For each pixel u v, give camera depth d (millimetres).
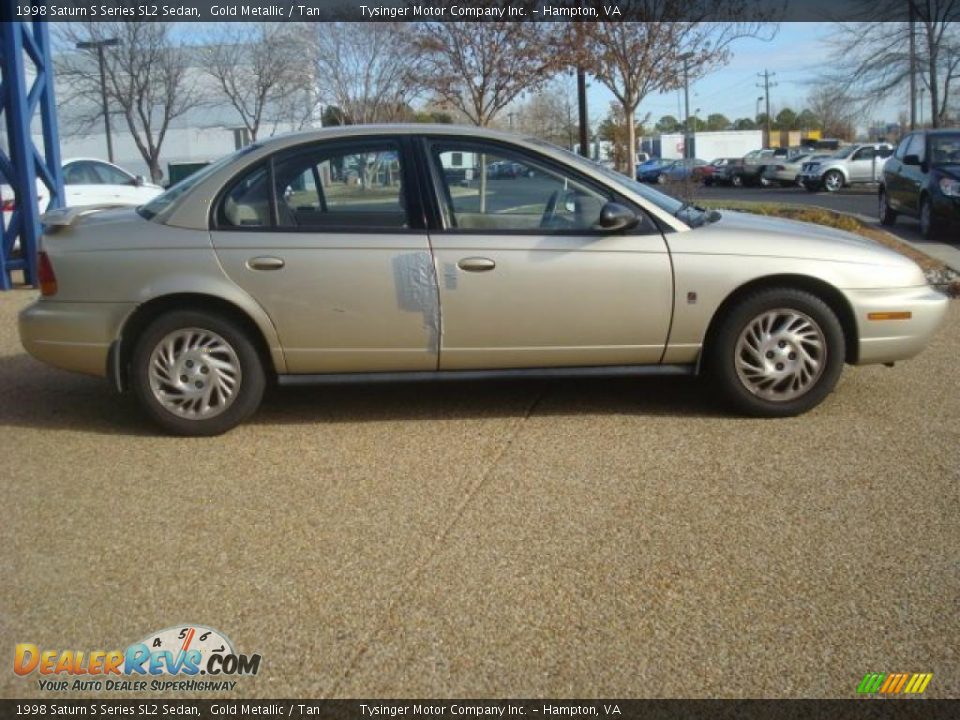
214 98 29688
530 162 5125
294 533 3930
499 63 16297
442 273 5004
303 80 27656
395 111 25906
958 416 5258
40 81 10641
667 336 5156
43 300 5176
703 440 4945
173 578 3559
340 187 5094
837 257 5168
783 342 5176
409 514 4098
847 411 5395
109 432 5289
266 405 5758
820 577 3473
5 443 5121
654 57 14453
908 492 4211
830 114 40500
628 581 3471
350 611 3305
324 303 5012
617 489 4316
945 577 3455
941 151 13906
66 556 3748
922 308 5262
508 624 3203
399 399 5824
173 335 5035
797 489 4273
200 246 4988
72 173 14047
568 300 5062
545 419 5367
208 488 4434
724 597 3348
